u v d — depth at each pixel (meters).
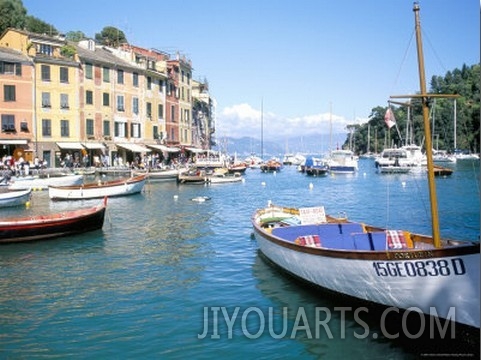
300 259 13.62
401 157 80.12
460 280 9.60
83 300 13.66
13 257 18.66
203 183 53.84
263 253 17.66
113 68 58.97
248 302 13.26
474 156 103.81
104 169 51.44
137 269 16.84
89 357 10.25
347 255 11.59
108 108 58.44
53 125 52.53
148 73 64.31
